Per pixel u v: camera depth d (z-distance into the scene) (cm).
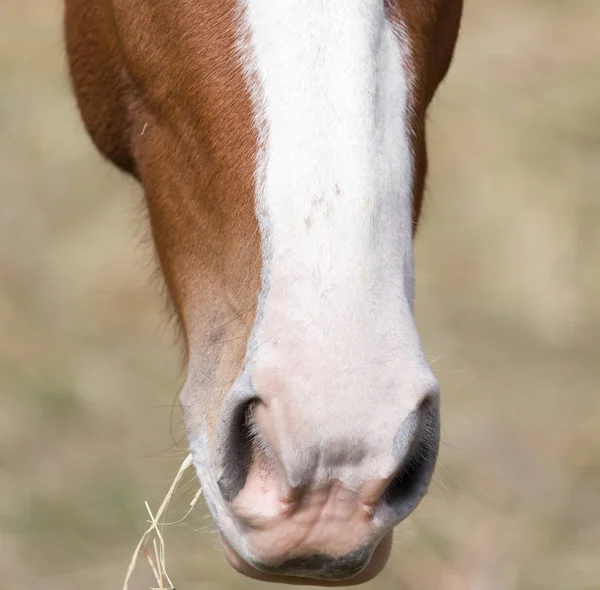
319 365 382
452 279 1234
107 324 1184
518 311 1199
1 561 883
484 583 849
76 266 1259
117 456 1002
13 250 1287
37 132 1503
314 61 413
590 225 1290
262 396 389
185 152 478
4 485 965
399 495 400
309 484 381
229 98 436
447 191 1345
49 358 1130
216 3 444
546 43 1675
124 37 509
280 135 414
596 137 1441
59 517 927
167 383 1098
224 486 401
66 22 605
